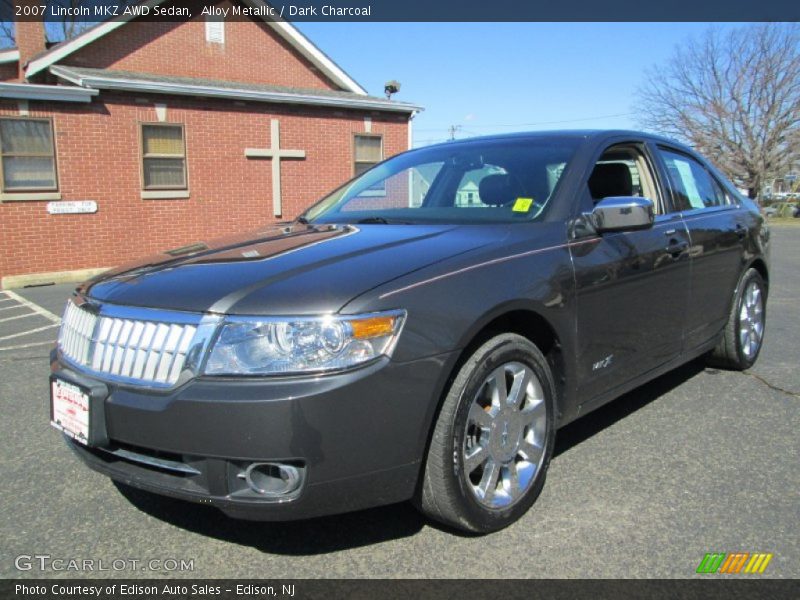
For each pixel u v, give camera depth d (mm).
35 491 3182
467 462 2584
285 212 14789
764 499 3002
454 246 2775
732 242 4559
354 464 2264
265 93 13930
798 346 5875
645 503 2967
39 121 11617
